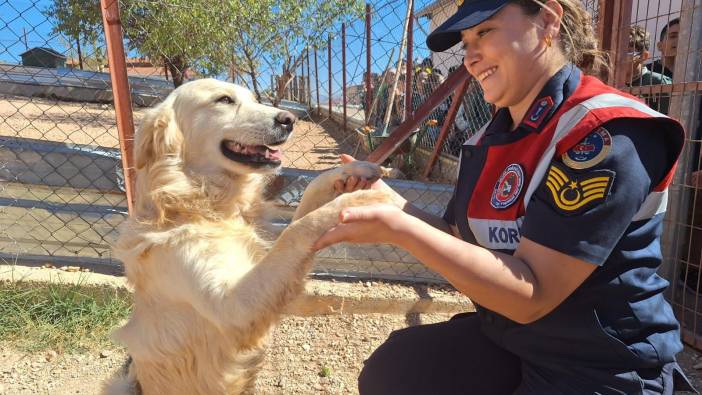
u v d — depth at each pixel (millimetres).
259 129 2457
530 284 1526
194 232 2145
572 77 1768
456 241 1523
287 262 1934
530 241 1572
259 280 1952
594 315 1656
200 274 2055
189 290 2080
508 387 2066
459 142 7191
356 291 3859
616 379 1681
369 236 1556
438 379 2080
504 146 1854
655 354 1678
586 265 1493
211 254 2111
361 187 2221
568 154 1560
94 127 7906
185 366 2271
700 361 3195
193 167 2467
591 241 1483
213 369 2234
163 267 2174
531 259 1562
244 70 6996
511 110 1963
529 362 1862
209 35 6543
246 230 2404
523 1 1701
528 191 1658
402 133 3455
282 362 3285
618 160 1482
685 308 3453
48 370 3133
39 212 4012
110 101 8414
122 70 3471
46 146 4152
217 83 2582
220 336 2188
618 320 1662
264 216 2736
